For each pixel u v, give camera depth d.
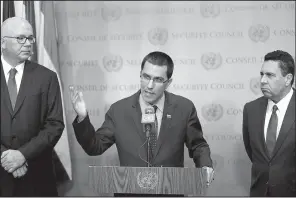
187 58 3.53
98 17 3.60
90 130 2.30
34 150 2.50
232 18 3.52
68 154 3.42
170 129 2.53
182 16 3.56
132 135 2.56
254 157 2.82
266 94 2.77
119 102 2.70
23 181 2.65
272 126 2.76
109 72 3.56
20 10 3.36
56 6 3.60
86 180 3.47
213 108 3.47
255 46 3.49
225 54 3.50
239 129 3.44
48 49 3.42
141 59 3.56
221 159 3.42
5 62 2.74
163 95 2.60
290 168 2.67
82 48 3.58
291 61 2.76
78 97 2.27
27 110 2.62
